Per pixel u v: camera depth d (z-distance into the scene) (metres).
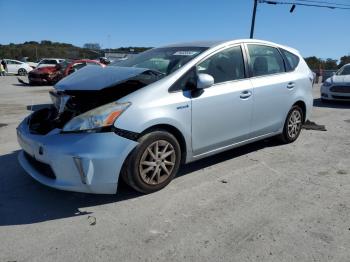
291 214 3.61
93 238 3.17
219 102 4.46
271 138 6.21
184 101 4.07
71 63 18.05
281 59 5.73
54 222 3.45
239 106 4.75
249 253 2.95
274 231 3.28
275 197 4.00
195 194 4.05
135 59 5.00
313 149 5.86
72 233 3.25
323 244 3.08
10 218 3.52
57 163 3.53
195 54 4.46
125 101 3.69
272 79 5.36
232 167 4.93
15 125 7.72
